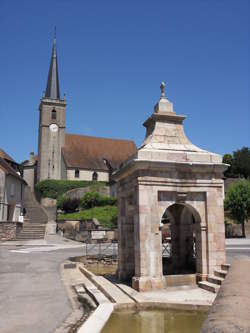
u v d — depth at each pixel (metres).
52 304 8.66
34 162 67.44
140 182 9.91
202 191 10.45
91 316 7.01
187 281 10.12
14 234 30.30
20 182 41.19
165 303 7.91
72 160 61.75
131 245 11.66
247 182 39.25
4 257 18.86
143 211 9.80
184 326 6.64
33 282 11.95
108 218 40.69
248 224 40.16
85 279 12.39
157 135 10.95
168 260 13.45
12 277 12.98
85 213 44.59
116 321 7.00
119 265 11.76
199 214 10.40
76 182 59.53
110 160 64.50
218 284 9.41
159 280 9.53
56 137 63.69
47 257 19.50
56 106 64.56
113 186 56.97
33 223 37.41
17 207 39.62
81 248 25.97
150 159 10.03
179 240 12.68
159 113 11.13
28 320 7.24
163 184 10.11
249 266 5.47
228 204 37.50
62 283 11.75
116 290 9.52
